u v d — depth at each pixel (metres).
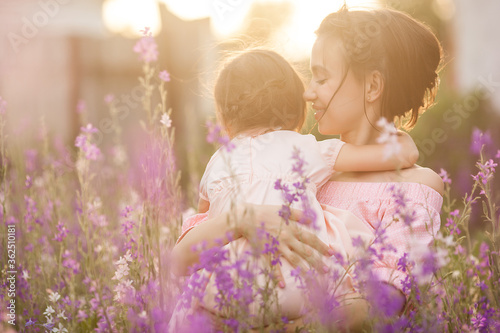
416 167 2.22
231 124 2.29
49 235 2.96
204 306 1.86
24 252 2.72
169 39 7.12
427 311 1.66
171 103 7.04
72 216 3.40
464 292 2.10
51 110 8.03
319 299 1.60
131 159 4.99
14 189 3.20
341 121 2.18
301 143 2.15
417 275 1.66
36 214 2.91
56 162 3.87
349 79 2.14
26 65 7.27
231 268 1.60
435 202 2.09
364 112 2.18
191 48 7.07
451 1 9.31
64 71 8.38
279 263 1.78
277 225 1.87
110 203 3.83
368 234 1.97
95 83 8.70
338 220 1.98
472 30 8.93
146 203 2.14
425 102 2.45
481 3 8.67
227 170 2.11
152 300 1.97
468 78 8.93
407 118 2.40
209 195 2.14
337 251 1.87
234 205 1.69
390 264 1.88
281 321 1.65
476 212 3.86
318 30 2.24
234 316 1.64
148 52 2.28
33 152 3.91
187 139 5.56
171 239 2.30
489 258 2.04
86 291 2.45
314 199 2.02
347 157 2.14
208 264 1.63
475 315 2.01
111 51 8.84
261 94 2.24
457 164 5.11
